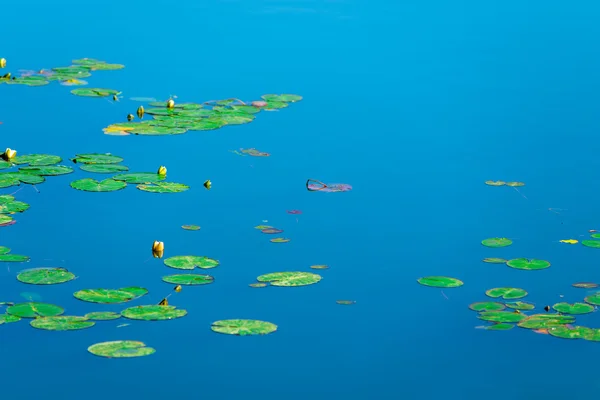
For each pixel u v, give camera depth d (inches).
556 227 485.7
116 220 476.4
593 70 751.1
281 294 409.1
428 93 697.6
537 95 694.5
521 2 948.0
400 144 601.0
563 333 373.1
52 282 400.2
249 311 392.8
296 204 507.5
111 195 506.9
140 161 554.9
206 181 524.1
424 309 401.1
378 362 357.7
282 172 551.2
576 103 679.7
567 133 623.8
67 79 694.5
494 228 482.6
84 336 365.4
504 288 414.6
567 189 534.6
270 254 445.7
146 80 701.9
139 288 401.1
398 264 441.1
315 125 632.4
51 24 839.1
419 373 351.9
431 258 447.8
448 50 796.0
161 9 905.5
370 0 952.3
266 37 821.2
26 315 371.9
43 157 546.0
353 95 690.8
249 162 565.6
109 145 575.5
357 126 631.2
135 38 807.1
